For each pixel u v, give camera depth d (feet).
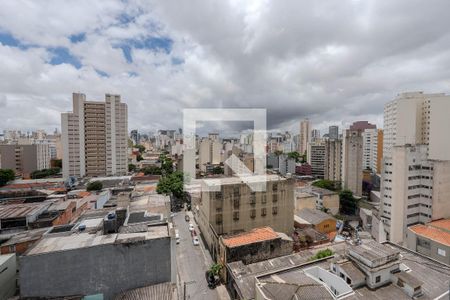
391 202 119.65
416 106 191.93
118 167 281.13
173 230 68.64
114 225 69.87
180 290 79.10
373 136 316.81
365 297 56.75
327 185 230.68
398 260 64.28
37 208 109.29
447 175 113.50
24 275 52.60
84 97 267.39
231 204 105.91
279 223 113.70
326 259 74.54
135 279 59.52
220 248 90.99
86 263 56.03
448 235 92.73
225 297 78.59
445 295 48.55
